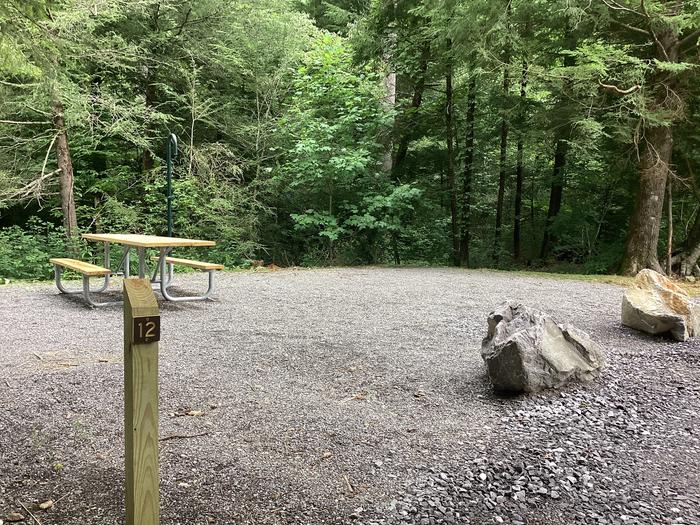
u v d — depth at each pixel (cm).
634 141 880
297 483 196
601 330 468
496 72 973
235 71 1187
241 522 170
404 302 605
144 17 1046
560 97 941
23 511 172
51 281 789
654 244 938
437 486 197
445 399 295
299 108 1209
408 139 1290
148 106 1077
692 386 327
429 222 1312
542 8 852
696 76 865
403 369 346
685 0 805
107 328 446
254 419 255
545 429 257
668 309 449
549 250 1379
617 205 1252
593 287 773
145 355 139
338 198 1204
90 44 922
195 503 180
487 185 1352
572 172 1244
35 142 1012
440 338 432
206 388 296
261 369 336
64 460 209
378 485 197
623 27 876
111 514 171
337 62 1201
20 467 203
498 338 317
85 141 1077
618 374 344
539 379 303
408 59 1204
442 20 977
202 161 1095
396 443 235
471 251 1355
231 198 1132
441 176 1318
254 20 1163
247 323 473
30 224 1071
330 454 221
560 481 206
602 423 268
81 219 1081
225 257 1081
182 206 1066
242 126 1220
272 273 936
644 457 231
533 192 1452
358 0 1548
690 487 205
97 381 302
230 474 200
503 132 1212
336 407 276
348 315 521
